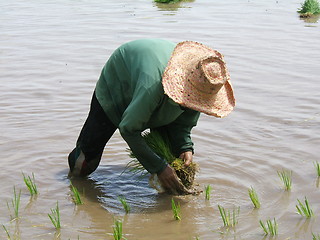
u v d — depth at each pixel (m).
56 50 7.80
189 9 11.02
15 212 4.43
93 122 4.71
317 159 5.07
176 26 9.27
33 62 7.24
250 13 10.60
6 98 6.15
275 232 4.22
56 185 4.81
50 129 5.57
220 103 4.31
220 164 5.04
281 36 8.68
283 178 4.73
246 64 7.15
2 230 4.29
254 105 6.05
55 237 4.23
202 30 8.99
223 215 4.44
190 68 4.24
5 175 4.89
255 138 5.43
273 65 7.12
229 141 5.39
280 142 5.35
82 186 4.80
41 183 4.82
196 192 4.68
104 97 4.62
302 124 5.66
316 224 4.31
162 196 4.68
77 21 9.73
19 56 7.50
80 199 4.64
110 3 11.73
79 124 5.66
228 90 4.41
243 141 5.38
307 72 6.88
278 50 7.83
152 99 4.28
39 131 5.52
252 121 5.73
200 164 5.04
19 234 4.25
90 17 10.11
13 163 5.05
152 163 4.48
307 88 6.44
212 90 4.23
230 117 5.82
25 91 6.34
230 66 7.07
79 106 6.02
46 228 4.32
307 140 5.38
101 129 4.71
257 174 4.90
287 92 6.34
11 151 5.20
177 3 11.72
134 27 9.20
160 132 4.71
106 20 9.81
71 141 5.38
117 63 4.54
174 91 4.19
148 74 4.30
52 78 6.70
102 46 7.98
